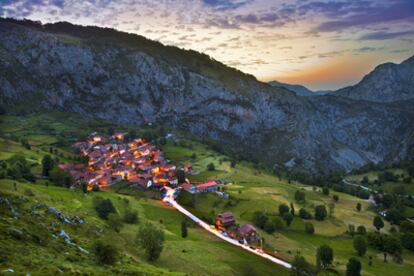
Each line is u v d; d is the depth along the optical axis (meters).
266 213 182.38
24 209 86.31
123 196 175.75
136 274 65.94
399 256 143.88
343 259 138.88
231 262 107.69
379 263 138.12
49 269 53.59
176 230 136.88
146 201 177.50
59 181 172.50
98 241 71.75
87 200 145.25
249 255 123.31
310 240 161.00
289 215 172.62
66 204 126.12
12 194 97.62
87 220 104.81
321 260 124.62
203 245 118.94
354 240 146.12
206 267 97.38
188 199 192.50
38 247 63.78
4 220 70.69
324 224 184.50
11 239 61.88
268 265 117.62
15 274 47.41
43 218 85.50
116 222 112.56
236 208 188.88
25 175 165.25
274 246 143.62
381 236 158.50
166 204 181.62
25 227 71.19
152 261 91.69
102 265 66.88
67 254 65.94
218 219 156.25
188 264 96.44
